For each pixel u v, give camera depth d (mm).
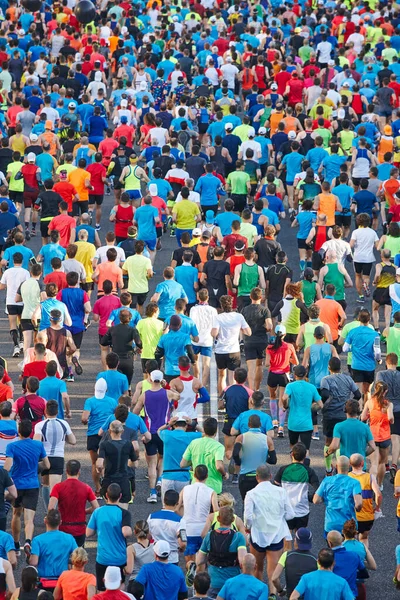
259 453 38688
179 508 36969
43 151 71750
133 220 61812
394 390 43812
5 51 94812
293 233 74250
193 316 49156
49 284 49625
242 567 32531
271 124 79125
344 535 34750
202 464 37094
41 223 64875
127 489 38312
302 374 42906
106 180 71188
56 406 40062
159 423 42000
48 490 40562
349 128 77500
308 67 92125
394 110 81625
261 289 53000
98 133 78750
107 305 50719
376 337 47250
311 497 44312
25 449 38594
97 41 99812
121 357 47406
